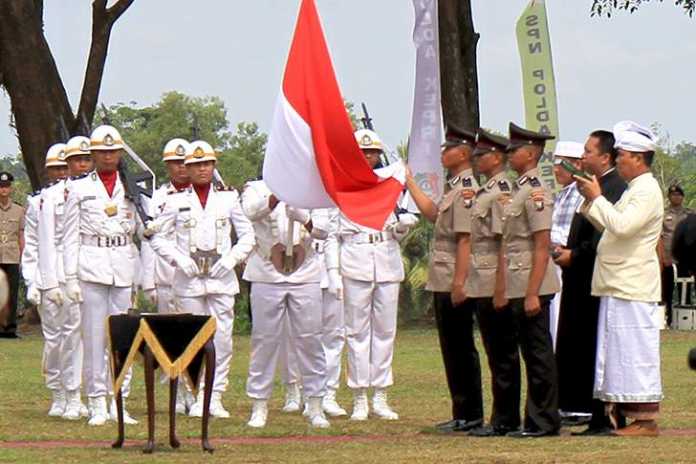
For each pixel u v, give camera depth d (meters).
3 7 41.56
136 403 23.02
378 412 21.30
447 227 19.48
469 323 19.56
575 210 20.98
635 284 18.36
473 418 19.59
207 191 21.14
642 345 18.36
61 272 20.83
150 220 20.97
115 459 16.56
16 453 17.12
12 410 22.38
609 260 18.44
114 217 20.75
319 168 18.45
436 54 26.97
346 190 18.83
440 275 19.52
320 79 18.48
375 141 20.77
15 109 41.94
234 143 83.69
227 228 21.08
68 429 19.84
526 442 17.83
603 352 18.53
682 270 10.72
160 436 18.95
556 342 19.33
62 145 22.59
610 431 18.69
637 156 18.36
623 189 18.92
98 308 20.64
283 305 19.69
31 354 33.47
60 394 21.61
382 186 19.08
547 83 30.84
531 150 18.52
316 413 19.95
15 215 38.47
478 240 18.81
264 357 19.81
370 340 21.19
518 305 18.38
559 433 18.69
